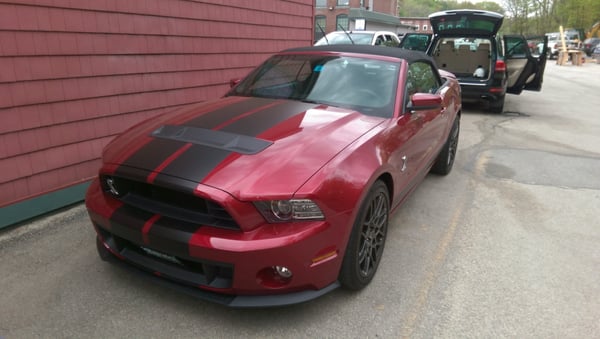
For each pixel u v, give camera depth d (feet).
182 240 7.47
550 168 18.69
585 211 14.29
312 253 7.66
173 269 8.10
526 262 10.98
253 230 7.41
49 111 12.35
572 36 140.15
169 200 8.01
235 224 7.45
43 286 9.24
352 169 8.36
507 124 28.17
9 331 7.93
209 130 9.08
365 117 10.45
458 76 31.22
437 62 33.32
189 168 7.76
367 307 8.92
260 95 12.00
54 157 12.64
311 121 9.71
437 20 30.63
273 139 8.68
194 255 7.48
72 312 8.48
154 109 16.21
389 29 142.31
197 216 7.72
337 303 9.00
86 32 13.09
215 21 18.79
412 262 10.73
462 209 14.11
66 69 12.64
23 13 11.34
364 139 9.27
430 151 13.57
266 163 7.88
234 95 12.32
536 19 190.19
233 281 7.53
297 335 8.05
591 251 11.66
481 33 30.04
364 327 8.34
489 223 13.15
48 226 11.91
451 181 16.80
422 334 8.25
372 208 9.24
